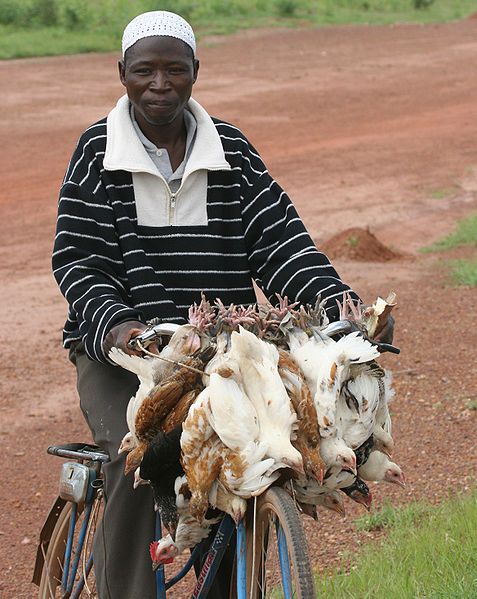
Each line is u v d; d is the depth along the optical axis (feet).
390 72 96.12
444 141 67.10
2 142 67.92
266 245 14.02
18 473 23.85
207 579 12.51
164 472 11.78
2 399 28.53
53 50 105.50
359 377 11.64
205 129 13.96
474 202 51.85
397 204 51.65
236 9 132.46
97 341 12.45
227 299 14.06
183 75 13.73
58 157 63.93
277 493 11.10
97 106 79.00
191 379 11.68
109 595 13.30
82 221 13.50
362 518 19.43
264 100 82.12
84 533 14.55
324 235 45.73
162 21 13.70
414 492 20.59
